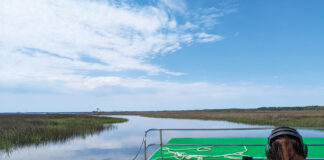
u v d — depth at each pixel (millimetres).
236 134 18641
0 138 14914
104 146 14453
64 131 18750
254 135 17516
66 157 11664
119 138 17953
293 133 1308
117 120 43531
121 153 12359
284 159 1159
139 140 16703
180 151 6957
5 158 11430
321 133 18188
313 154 6309
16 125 20531
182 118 55531
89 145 14797
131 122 40438
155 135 19562
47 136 16953
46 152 12734
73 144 15234
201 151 6898
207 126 27922
